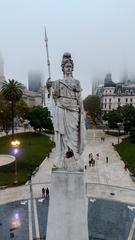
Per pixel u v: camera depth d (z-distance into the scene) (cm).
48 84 1689
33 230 2930
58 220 1678
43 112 11738
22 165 5828
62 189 1664
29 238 2777
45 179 4922
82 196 1661
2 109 10481
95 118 18538
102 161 6625
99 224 3091
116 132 13388
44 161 6356
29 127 15250
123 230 2969
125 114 12375
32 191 4194
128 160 6600
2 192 4147
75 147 1689
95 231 2934
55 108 1680
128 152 7644
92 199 3853
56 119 1677
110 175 5338
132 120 11919
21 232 2892
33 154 7081
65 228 1680
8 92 8506
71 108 1648
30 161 6234
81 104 1675
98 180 4972
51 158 6688
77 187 1656
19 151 7506
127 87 19775
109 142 10225
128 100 19550
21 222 3116
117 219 3225
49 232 1695
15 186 4434
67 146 1684
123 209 3528
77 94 1655
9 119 10838
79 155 1706
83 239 1681
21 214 3331
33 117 11694
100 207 3575
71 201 1664
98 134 12888
